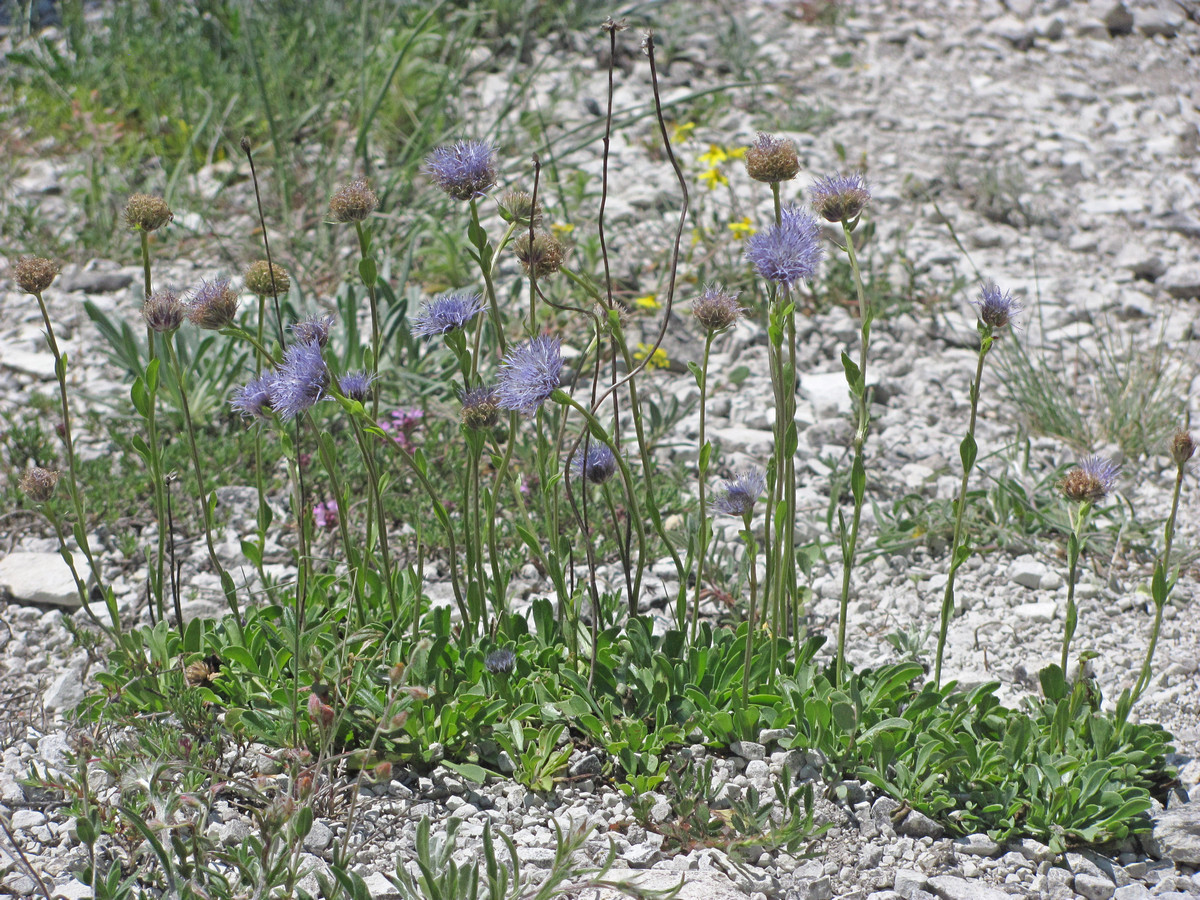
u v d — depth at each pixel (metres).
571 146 1.97
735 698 1.19
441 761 1.19
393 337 1.44
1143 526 1.33
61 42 2.33
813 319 1.56
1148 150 2.08
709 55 2.35
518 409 1.15
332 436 1.38
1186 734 1.22
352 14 2.25
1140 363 1.43
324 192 1.76
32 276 1.19
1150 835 1.17
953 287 1.60
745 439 1.39
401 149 1.97
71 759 1.18
